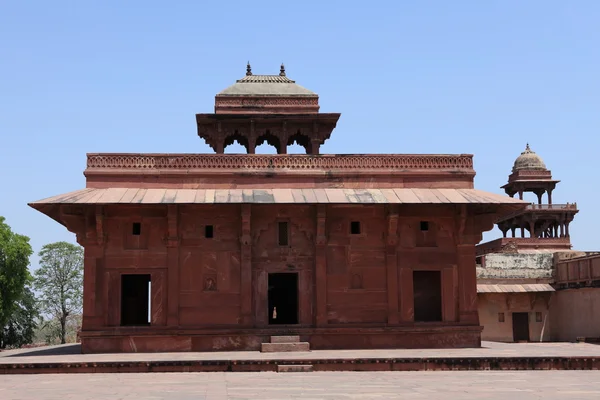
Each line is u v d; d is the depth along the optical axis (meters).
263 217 19.86
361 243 19.95
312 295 19.73
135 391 10.85
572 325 26.98
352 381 12.34
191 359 15.08
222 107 24.03
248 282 19.41
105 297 19.02
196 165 20.08
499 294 28.41
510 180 43.31
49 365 14.62
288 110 24.12
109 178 19.75
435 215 20.22
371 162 20.59
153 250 19.36
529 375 13.59
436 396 9.98
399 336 19.56
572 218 42.28
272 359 14.88
